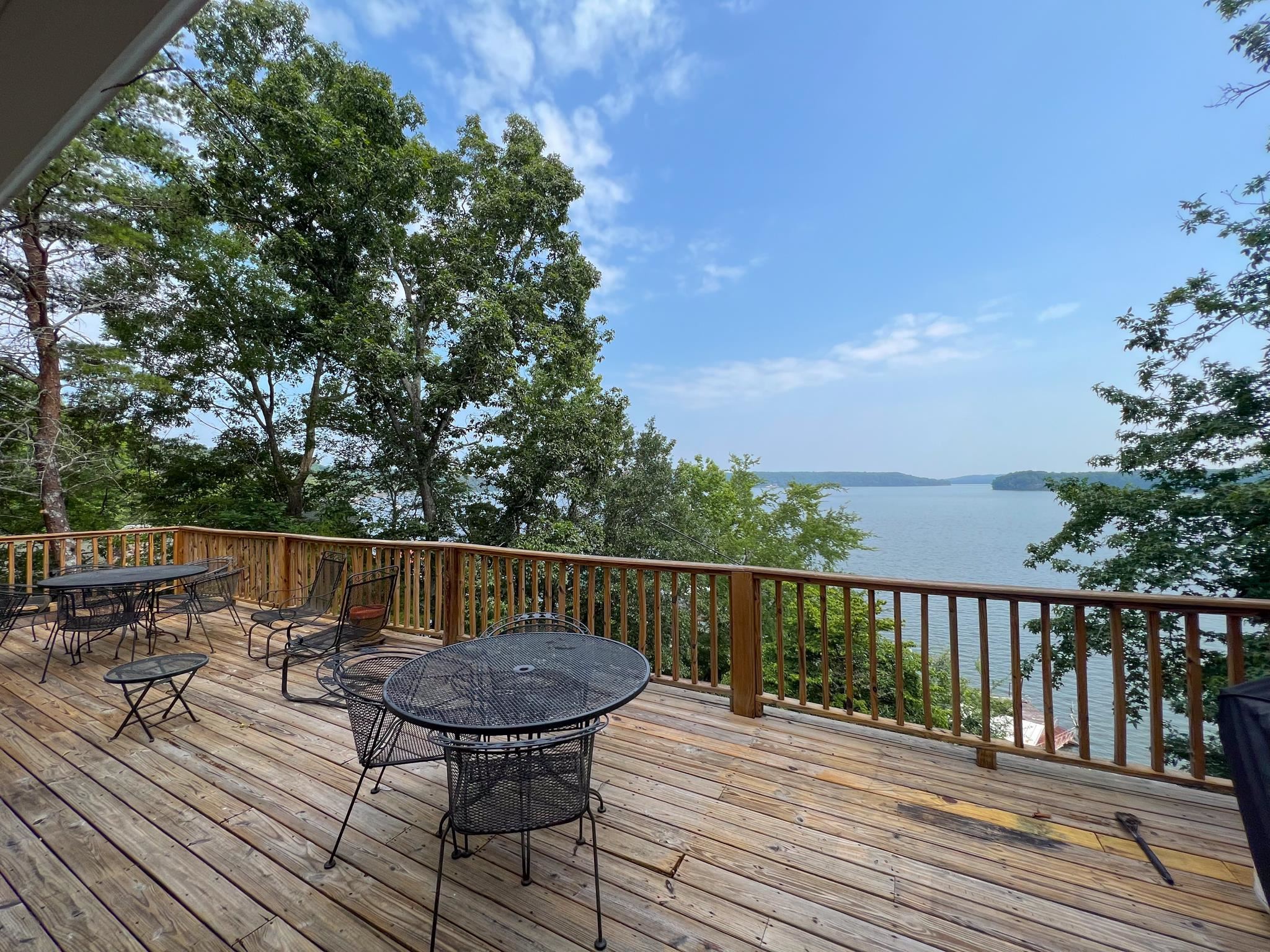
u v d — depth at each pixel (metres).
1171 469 7.62
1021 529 30.09
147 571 4.37
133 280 8.69
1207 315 7.20
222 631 4.92
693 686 3.37
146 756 2.63
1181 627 7.15
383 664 3.15
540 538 9.94
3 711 3.15
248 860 1.87
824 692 2.98
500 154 12.05
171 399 10.11
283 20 10.55
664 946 1.52
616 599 11.60
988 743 2.52
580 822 2.01
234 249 9.41
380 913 1.64
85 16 1.28
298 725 3.00
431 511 11.16
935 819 2.12
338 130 9.41
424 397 11.27
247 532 5.76
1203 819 2.10
